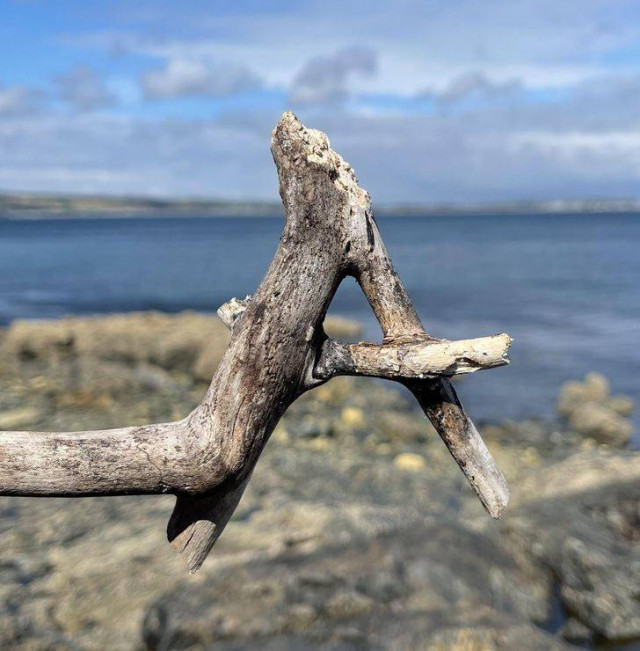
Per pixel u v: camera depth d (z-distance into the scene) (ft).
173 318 53.78
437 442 34.01
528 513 20.93
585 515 20.59
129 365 47.34
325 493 26.78
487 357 6.12
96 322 52.01
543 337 62.64
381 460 31.22
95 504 24.39
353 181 6.73
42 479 6.08
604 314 75.15
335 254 6.57
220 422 6.28
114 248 237.25
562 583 18.57
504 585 18.40
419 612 16.88
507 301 87.25
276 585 17.89
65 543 21.74
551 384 46.78
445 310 80.43
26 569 20.35
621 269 130.93
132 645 16.96
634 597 17.93
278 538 20.58
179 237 335.67
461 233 346.74
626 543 19.67
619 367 50.96
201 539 6.79
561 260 157.89
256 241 288.51
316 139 6.59
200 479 6.29
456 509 25.35
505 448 34.37
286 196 6.56
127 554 20.38
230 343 6.43
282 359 6.35
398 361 6.34
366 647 15.71
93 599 18.53
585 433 36.35
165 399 40.55
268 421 6.47
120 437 6.23
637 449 34.58
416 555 19.12
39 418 35.78
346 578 18.01
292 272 6.41
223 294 102.53
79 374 43.50
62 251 220.84
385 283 6.79
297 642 16.03
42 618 18.06
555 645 15.55
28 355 47.88
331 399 40.86
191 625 16.63
